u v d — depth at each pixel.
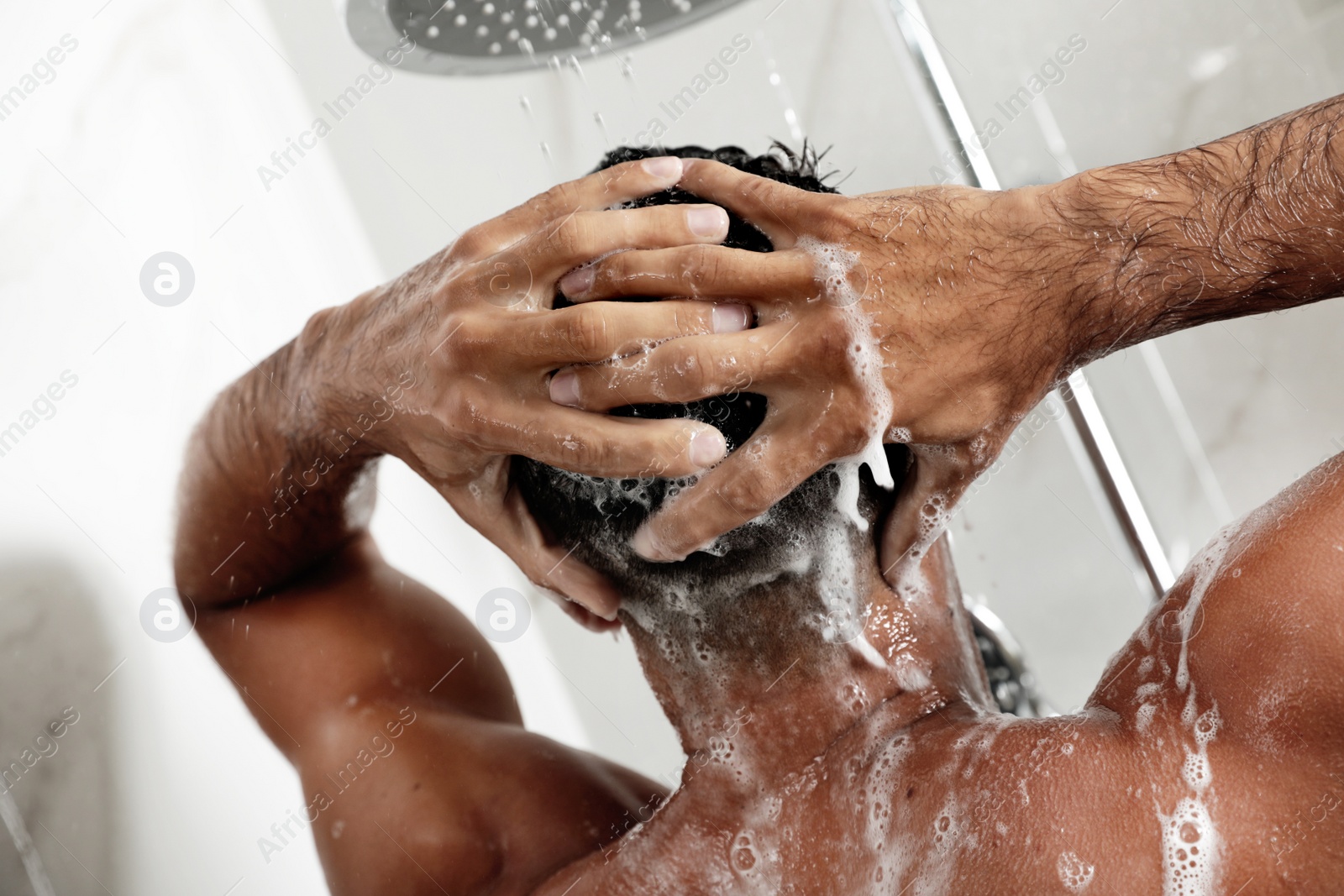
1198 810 0.42
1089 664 1.31
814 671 0.53
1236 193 0.45
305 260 1.20
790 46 1.22
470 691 0.77
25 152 0.92
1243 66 1.17
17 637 0.81
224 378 1.07
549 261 0.50
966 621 0.63
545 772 0.70
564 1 0.70
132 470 0.94
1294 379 1.22
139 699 0.88
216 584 0.78
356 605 0.78
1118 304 0.47
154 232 1.03
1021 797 0.46
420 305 0.55
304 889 0.95
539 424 0.49
